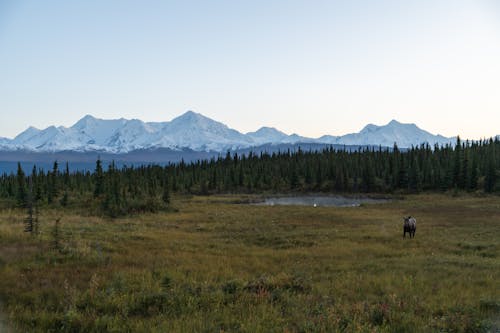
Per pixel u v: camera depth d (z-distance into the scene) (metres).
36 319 8.75
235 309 9.80
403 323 8.83
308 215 46.72
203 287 11.81
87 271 13.89
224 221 39.19
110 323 8.49
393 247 23.03
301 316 9.20
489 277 14.07
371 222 38.66
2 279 12.05
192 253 19.58
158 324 8.52
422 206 60.25
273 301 10.69
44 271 13.46
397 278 13.97
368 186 113.31
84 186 80.62
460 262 17.30
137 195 58.38
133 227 30.09
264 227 33.75
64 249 17.02
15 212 40.28
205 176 132.00
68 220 32.34
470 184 93.62
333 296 11.33
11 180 70.44
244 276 14.23
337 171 123.88
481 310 9.99
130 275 13.39
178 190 112.75
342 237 27.38
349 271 15.52
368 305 10.13
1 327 8.17
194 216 44.19
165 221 37.97
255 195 106.19
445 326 8.62
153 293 10.80
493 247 21.75
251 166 147.50
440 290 12.17
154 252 18.97
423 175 112.00
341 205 74.75
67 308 9.41
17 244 17.86
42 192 53.44
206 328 8.21
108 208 44.09
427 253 20.77
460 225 34.34
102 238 22.31
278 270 15.83
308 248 22.33
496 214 44.06
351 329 8.27
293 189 120.88
